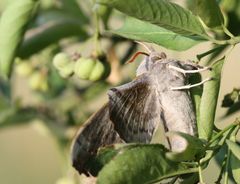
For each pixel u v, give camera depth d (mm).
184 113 1177
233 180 1174
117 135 1170
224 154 1175
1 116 1344
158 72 1177
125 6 1146
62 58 1248
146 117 1174
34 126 1347
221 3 1214
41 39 1276
